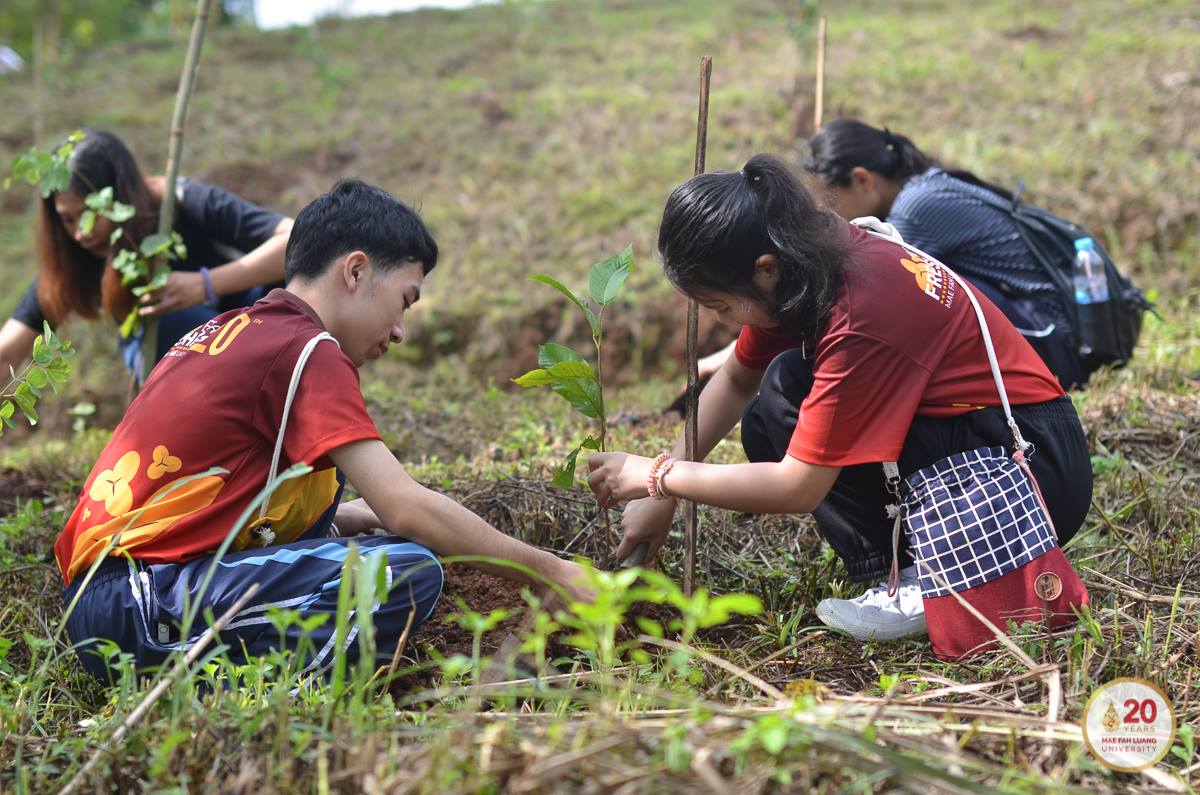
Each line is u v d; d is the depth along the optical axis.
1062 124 7.45
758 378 2.70
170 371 2.26
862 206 3.64
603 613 1.50
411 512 2.14
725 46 9.51
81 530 2.23
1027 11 9.64
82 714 2.17
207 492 2.18
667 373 6.18
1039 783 1.57
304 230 2.32
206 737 1.70
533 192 7.40
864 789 1.51
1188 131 7.24
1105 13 9.35
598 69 9.25
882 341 2.13
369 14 11.89
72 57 11.34
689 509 2.41
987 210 3.60
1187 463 3.38
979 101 7.87
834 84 8.23
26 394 2.59
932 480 2.27
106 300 3.55
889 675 2.19
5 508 3.66
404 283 2.34
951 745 1.66
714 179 2.15
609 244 6.77
